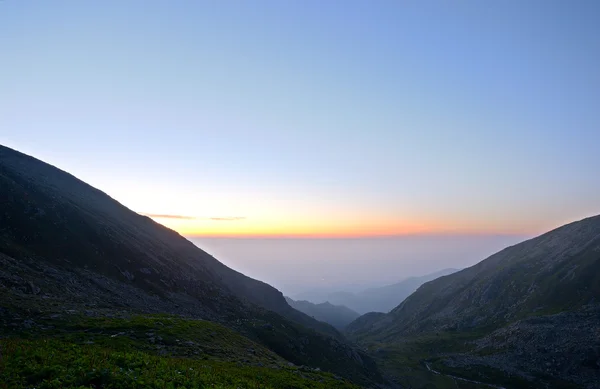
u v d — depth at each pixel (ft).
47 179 538.06
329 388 149.89
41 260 258.37
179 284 377.91
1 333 120.67
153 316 215.51
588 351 503.20
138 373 92.27
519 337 612.70
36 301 166.61
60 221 339.36
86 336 133.59
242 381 116.06
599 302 653.30
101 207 564.30
